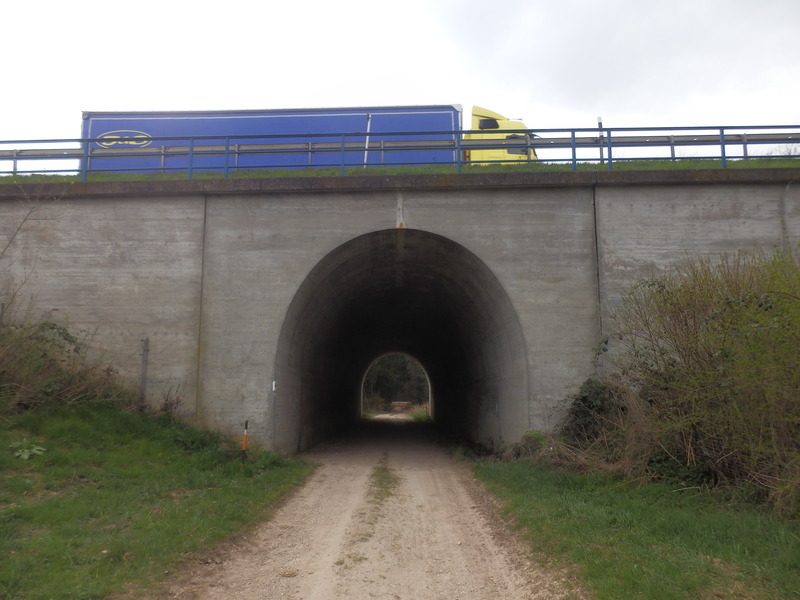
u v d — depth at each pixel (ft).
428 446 64.64
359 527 26.48
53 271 43.65
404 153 60.34
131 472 31.27
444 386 94.68
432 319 75.77
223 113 63.10
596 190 43.96
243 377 42.37
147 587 17.79
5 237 44.06
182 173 55.62
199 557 20.81
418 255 50.08
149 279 43.60
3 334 37.06
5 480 26.53
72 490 27.22
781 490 22.58
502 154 62.75
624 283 42.80
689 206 43.57
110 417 37.11
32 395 35.09
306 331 51.60
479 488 35.06
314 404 62.64
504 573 20.12
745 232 43.16
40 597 16.26
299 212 44.29
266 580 19.49
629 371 37.09
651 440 30.99
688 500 26.37
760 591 15.98
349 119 63.26
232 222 44.19
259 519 26.55
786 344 23.00
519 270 43.39
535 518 25.26
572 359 42.24
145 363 42.50
